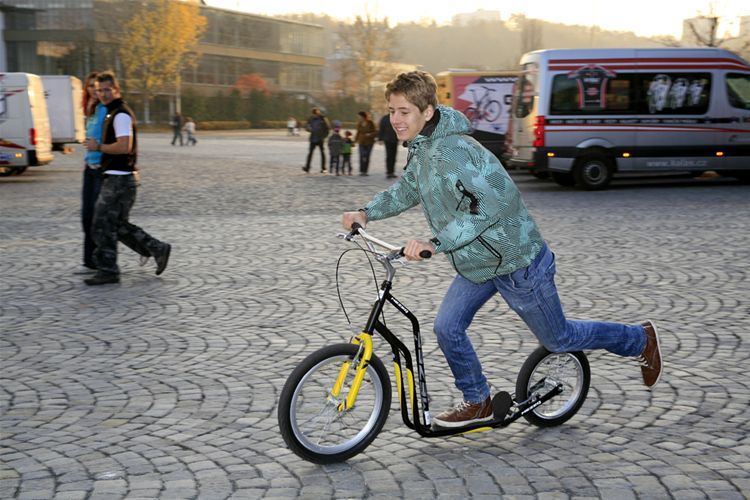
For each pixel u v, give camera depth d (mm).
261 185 17922
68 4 65562
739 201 14367
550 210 13297
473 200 3502
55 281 7867
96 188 7945
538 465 3738
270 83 91625
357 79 86688
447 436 3924
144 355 5492
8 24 66000
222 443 4016
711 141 16703
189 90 73188
